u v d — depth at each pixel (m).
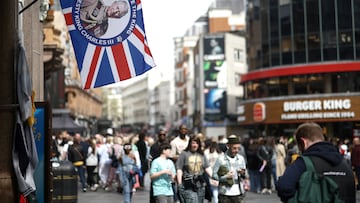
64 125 29.09
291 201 4.81
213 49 67.56
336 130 44.28
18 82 6.64
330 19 45.28
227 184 10.33
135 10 8.30
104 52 8.23
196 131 75.00
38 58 15.30
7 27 6.49
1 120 6.50
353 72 44.22
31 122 6.91
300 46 46.38
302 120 44.50
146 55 8.26
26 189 6.56
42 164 8.46
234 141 10.42
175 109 112.19
